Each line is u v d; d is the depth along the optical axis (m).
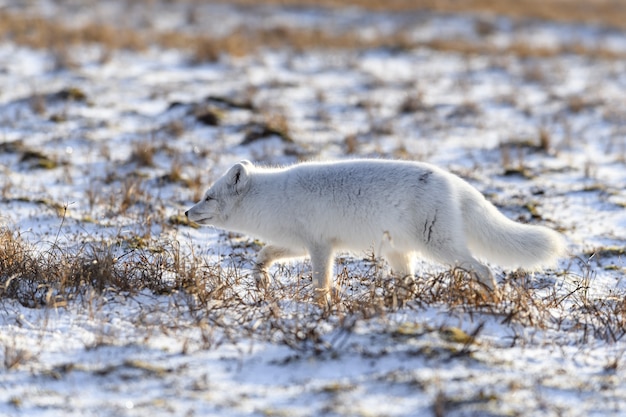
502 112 62.72
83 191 39.53
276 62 79.38
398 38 93.06
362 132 53.91
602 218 37.44
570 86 74.31
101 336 20.59
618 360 19.92
